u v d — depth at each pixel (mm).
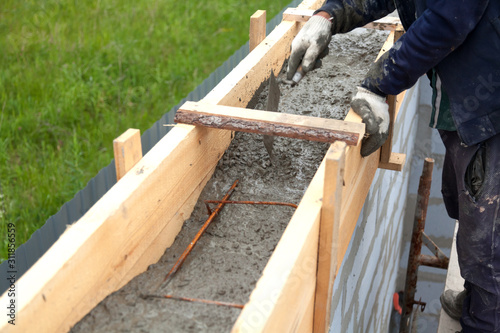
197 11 8195
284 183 2256
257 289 1345
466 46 1972
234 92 2332
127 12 7723
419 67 1932
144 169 1714
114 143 1662
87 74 6285
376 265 4172
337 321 2816
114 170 2744
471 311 2521
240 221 2043
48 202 4637
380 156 2758
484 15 1882
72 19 7441
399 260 6469
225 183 2230
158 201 1785
